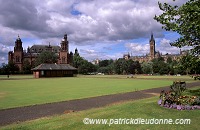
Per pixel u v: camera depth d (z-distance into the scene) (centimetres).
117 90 3225
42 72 10112
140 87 3719
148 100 2030
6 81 6231
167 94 1734
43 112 1620
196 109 1490
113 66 18662
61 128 1071
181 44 2020
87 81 5984
